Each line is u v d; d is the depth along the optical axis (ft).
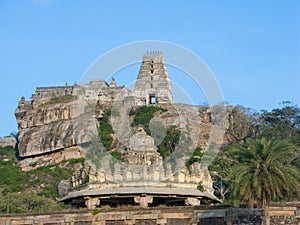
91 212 242.37
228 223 223.51
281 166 213.66
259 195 206.39
